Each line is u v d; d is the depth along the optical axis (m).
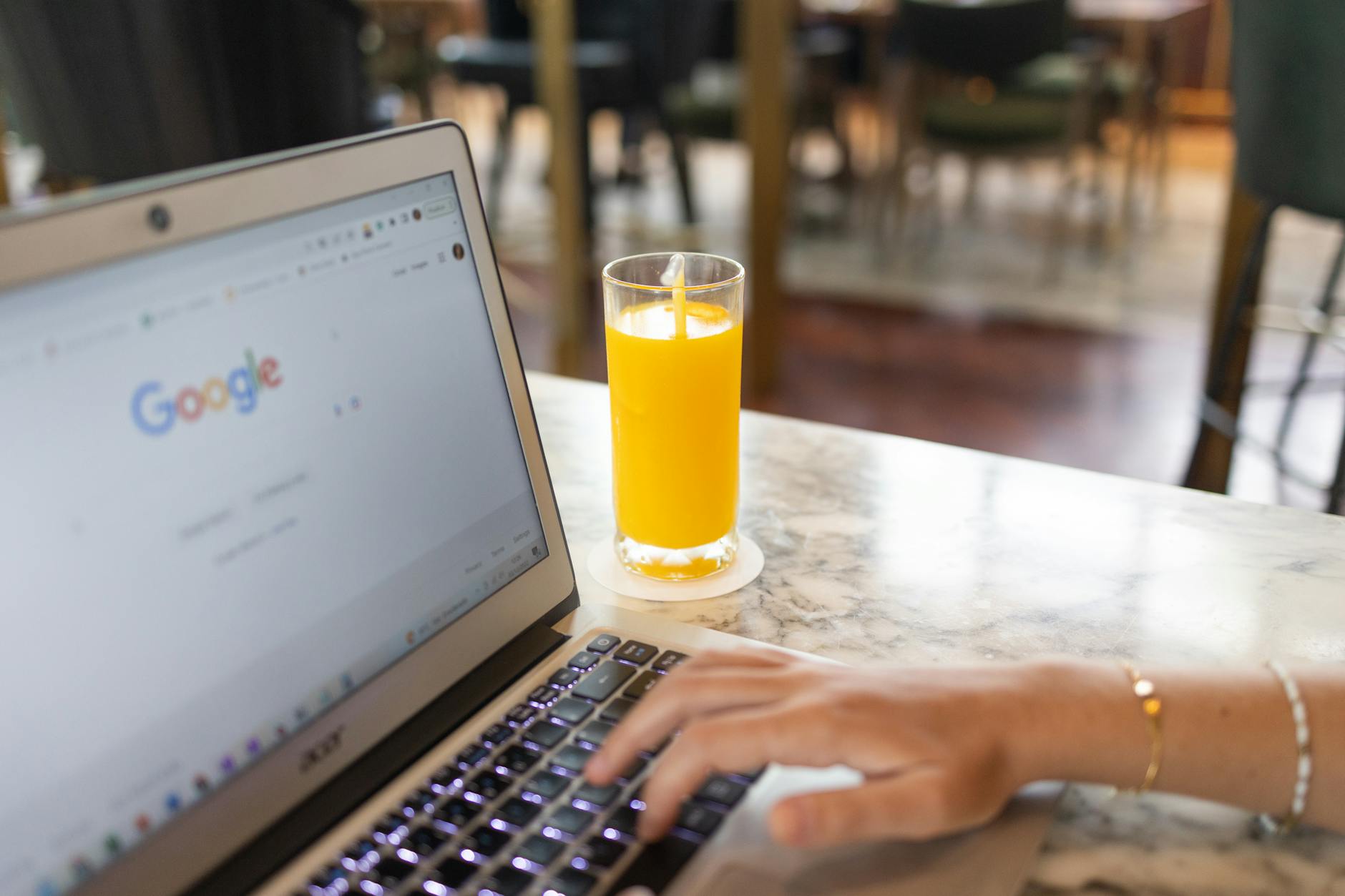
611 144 5.46
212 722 0.47
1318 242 3.94
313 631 0.52
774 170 2.74
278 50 1.46
